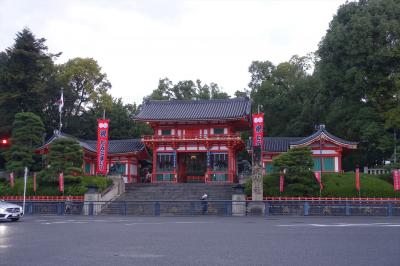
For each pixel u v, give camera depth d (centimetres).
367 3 5481
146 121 5775
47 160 4822
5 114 6000
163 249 1408
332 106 5647
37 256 1273
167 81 8581
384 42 5141
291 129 6606
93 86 7788
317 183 4388
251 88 7844
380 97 5300
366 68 5212
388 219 3005
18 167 4853
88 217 3347
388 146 4962
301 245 1489
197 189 4828
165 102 6106
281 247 1442
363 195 4228
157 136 5772
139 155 6253
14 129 5019
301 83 6806
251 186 4288
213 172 5653
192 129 5825
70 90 7069
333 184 4450
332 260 1189
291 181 4419
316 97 6306
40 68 6450
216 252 1339
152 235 1836
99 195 4150
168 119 5647
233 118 5525
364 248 1409
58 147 4672
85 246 1487
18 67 6188
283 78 7369
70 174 4650
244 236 1781
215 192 4678
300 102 6825
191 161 5988
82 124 7400
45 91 6569
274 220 2856
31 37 6344
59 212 3838
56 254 1311
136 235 1841
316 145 5347
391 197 4203
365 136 5100
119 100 8100
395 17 5188
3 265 1128
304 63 7912
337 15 5681
